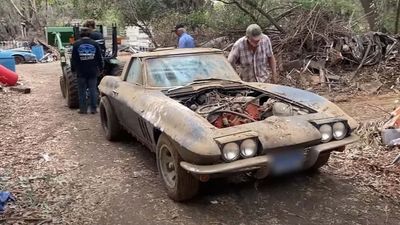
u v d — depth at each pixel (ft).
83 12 65.92
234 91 17.81
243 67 22.27
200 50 19.58
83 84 27.48
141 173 17.11
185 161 13.21
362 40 38.04
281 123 13.69
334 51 36.09
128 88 18.44
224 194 14.87
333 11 39.86
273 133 13.16
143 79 17.93
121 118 19.81
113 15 62.34
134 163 18.30
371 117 24.71
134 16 56.90
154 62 18.43
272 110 15.55
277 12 42.39
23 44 109.40
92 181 16.42
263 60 22.24
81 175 17.04
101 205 14.38
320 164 15.72
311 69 35.86
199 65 18.71
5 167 17.93
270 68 24.82
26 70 56.44
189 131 12.99
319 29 37.83
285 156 13.32
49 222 13.28
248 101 16.21
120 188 15.69
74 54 26.94
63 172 17.39
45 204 14.44
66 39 38.86
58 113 28.22
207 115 14.53
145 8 56.49
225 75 18.69
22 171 17.48
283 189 15.07
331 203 13.98
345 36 38.01
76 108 29.73
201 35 44.83
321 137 13.73
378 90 32.42
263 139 12.92
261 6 40.47
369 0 52.39
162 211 13.84
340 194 14.57
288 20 39.86
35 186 15.94
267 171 13.06
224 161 12.59
